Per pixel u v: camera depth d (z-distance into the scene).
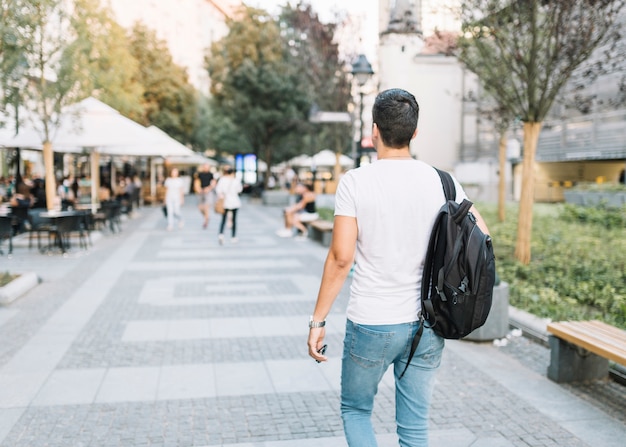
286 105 32.53
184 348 5.49
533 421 3.88
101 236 14.34
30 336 5.82
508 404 4.18
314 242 14.18
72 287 8.34
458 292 2.19
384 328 2.27
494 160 31.61
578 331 4.40
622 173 29.30
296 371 4.86
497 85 8.97
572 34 8.00
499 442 3.57
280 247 13.18
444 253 2.23
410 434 2.40
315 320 2.36
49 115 11.66
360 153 12.87
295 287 8.53
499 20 8.36
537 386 4.54
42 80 11.54
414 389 2.38
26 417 3.89
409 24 12.17
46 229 11.90
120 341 5.68
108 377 4.67
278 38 32.41
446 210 2.25
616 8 7.90
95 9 12.76
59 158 23.45
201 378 4.68
